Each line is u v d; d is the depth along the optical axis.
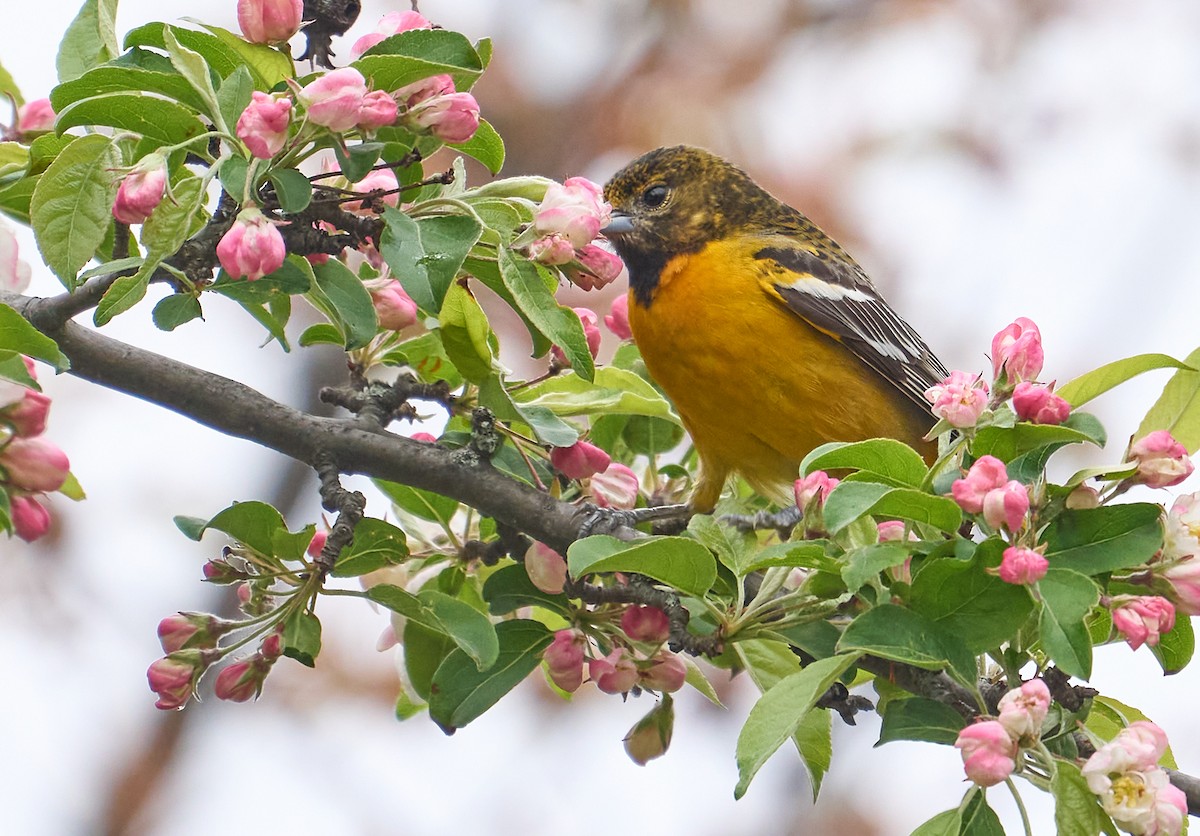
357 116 6.55
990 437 6.48
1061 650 5.81
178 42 7.08
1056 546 6.28
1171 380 7.11
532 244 7.05
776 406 10.77
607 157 15.90
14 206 7.89
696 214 11.52
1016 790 5.83
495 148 7.60
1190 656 6.73
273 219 7.00
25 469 6.94
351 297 7.24
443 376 8.59
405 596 7.21
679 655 7.69
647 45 16.20
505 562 8.60
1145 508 6.25
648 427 9.49
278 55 7.20
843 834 14.76
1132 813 5.71
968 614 6.27
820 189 15.79
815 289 10.87
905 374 11.09
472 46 7.03
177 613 7.28
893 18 16.34
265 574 7.30
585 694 15.50
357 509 7.42
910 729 6.72
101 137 6.71
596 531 7.80
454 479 7.92
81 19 7.88
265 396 7.89
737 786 5.82
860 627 6.16
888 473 6.41
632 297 11.36
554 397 8.52
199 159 7.45
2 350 6.39
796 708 5.93
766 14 16.34
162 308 6.98
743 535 7.43
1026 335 6.68
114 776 14.67
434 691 7.57
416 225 6.81
